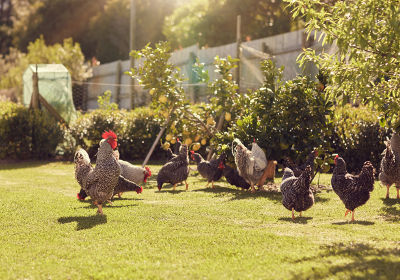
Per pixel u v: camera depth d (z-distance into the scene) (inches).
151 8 1908.2
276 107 417.7
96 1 2064.5
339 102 246.2
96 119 741.3
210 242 221.1
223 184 464.8
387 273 166.2
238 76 667.4
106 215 293.9
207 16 1386.6
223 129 550.3
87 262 191.3
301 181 271.9
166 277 170.6
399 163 337.7
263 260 189.2
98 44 1948.8
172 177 412.8
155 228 255.4
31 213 300.7
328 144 416.5
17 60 1653.5
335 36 223.1
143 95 1120.2
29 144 746.2
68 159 755.4
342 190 270.4
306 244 214.2
